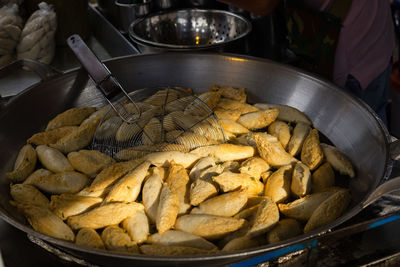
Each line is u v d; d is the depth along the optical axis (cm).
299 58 125
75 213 85
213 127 101
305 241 75
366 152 91
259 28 125
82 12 144
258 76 111
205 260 73
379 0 113
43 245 80
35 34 127
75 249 71
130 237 82
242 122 105
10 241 81
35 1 140
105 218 83
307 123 104
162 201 85
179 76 115
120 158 98
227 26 131
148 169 93
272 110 103
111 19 151
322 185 90
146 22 129
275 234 80
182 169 92
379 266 77
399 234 78
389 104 159
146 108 106
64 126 103
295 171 90
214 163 93
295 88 107
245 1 112
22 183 93
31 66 103
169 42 136
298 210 85
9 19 125
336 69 116
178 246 79
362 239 78
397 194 85
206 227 82
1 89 120
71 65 135
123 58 111
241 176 89
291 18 115
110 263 75
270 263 76
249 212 84
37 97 103
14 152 97
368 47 114
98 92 112
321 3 112
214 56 112
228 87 111
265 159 95
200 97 108
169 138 100
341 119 99
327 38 112
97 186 89
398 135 154
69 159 96
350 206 86
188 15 133
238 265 75
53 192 91
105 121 103
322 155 94
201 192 86
